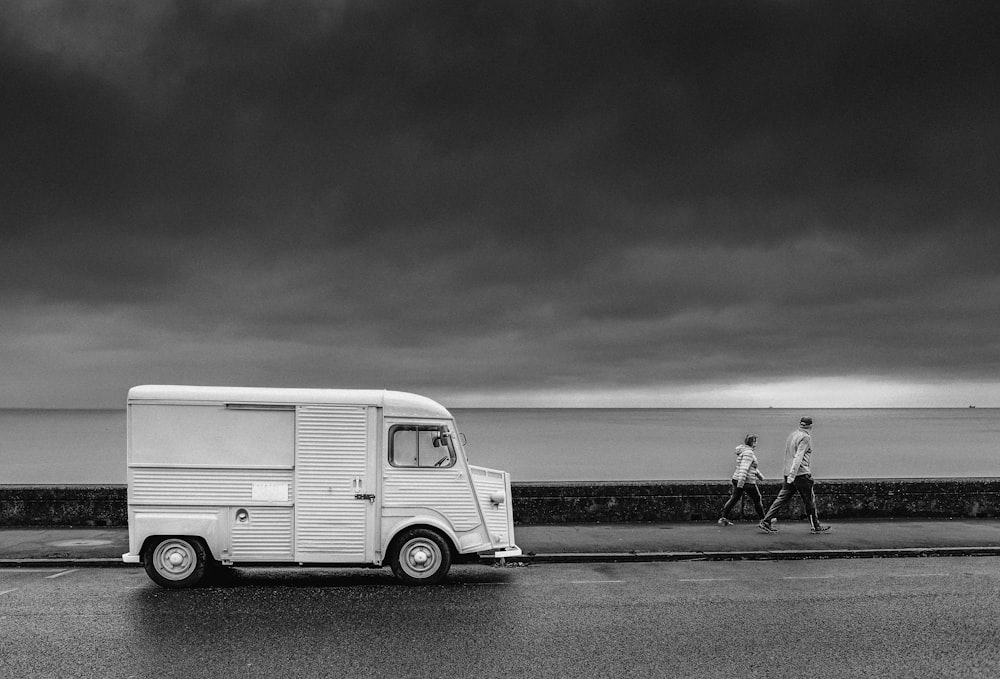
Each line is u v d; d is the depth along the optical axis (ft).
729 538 44.24
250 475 33.99
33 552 39.99
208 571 36.91
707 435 478.59
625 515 50.24
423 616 28.53
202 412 34.04
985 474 159.12
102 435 506.07
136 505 33.63
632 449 298.15
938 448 309.01
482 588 33.40
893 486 51.88
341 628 26.86
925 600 31.01
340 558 34.19
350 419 34.47
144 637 25.79
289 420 34.30
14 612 29.14
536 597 31.60
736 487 48.16
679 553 40.42
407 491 34.55
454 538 34.63
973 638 25.77
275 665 22.95
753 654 24.00
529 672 22.35
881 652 24.26
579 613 28.94
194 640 25.46
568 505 50.01
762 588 33.30
